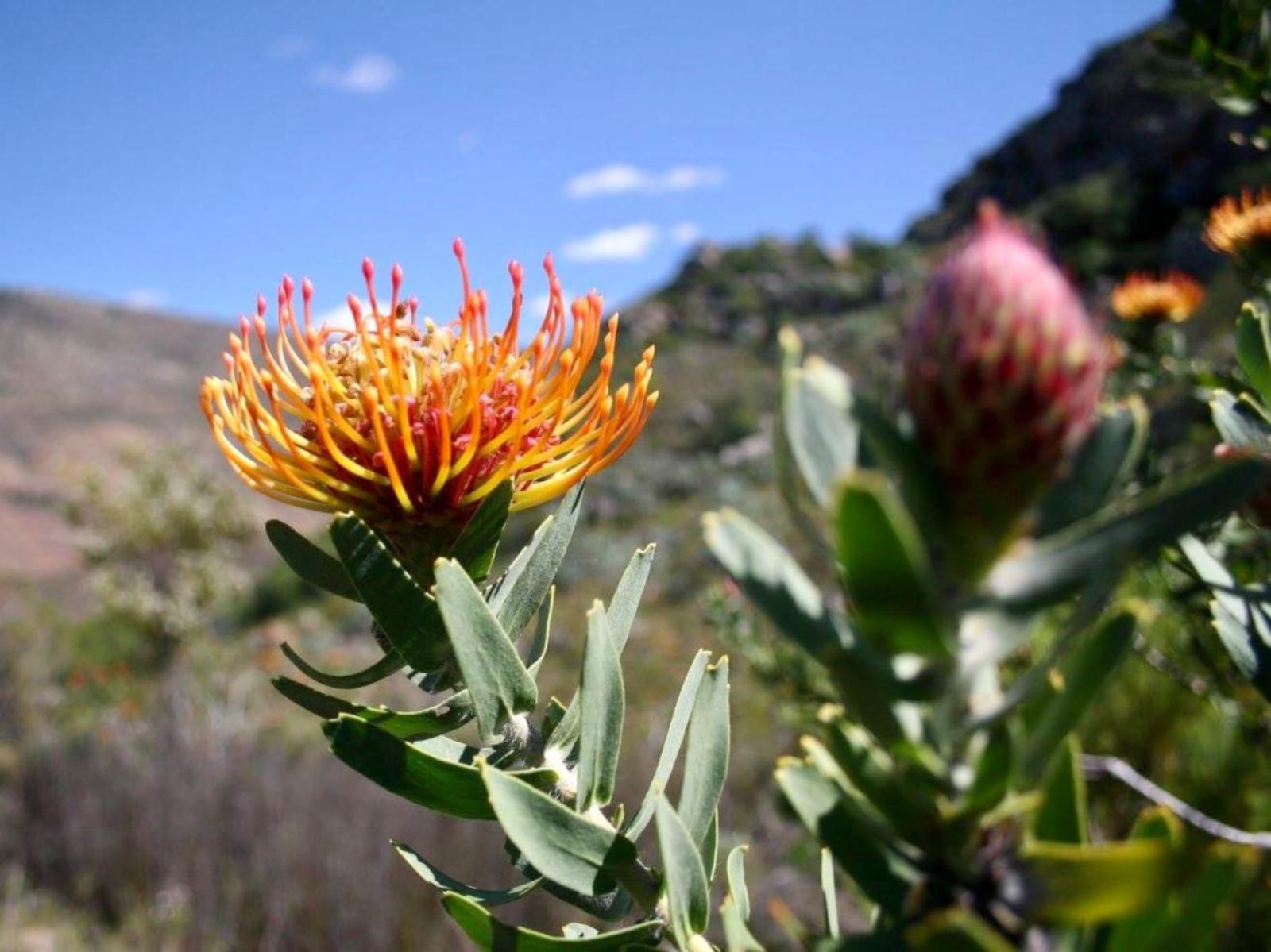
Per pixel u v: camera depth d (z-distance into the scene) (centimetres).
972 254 76
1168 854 68
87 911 980
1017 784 79
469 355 138
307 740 1304
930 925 69
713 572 1745
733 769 862
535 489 142
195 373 7956
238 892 897
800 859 711
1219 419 131
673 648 1503
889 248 5012
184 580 1956
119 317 8631
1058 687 84
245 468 145
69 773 1123
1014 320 72
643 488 3023
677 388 4228
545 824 111
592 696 123
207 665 1844
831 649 72
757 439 3344
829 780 82
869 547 68
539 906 806
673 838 104
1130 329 317
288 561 149
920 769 78
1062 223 2638
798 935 79
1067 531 78
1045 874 72
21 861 1034
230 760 1135
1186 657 241
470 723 145
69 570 4553
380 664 142
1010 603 75
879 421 76
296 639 2242
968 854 78
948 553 77
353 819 938
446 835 880
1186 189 2538
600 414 137
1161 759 399
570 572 2342
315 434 149
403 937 834
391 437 142
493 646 129
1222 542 174
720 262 5525
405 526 145
